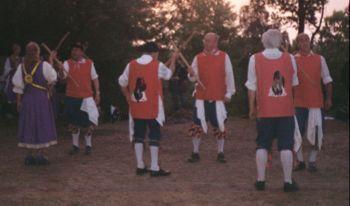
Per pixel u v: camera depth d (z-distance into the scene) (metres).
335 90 11.75
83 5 12.62
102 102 14.01
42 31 13.27
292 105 6.28
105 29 13.09
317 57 7.43
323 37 14.42
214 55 8.14
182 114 13.84
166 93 14.98
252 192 6.31
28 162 7.96
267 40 6.33
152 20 14.86
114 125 12.43
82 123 8.77
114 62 14.04
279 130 6.32
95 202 5.89
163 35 15.98
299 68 7.41
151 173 7.19
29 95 7.82
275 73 6.23
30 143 7.82
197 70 8.21
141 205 5.78
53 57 8.43
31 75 7.75
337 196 6.07
